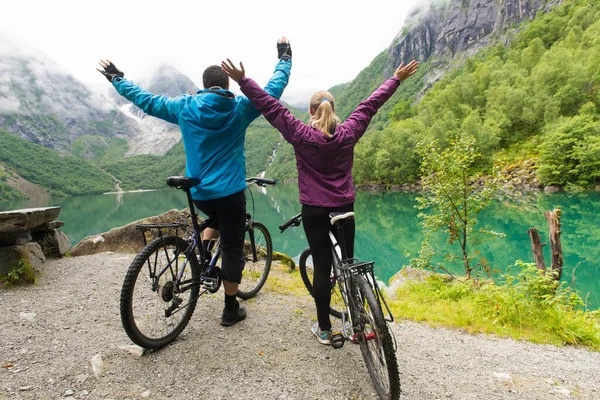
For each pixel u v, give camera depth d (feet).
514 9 467.93
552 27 335.47
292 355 9.05
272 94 9.43
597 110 172.76
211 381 7.82
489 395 8.11
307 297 13.80
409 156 216.95
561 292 16.34
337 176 8.55
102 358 8.33
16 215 13.34
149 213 226.99
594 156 118.62
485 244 60.44
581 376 9.26
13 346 8.63
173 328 9.34
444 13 645.51
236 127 9.36
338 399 7.52
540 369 9.59
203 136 9.10
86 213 259.39
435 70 539.29
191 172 9.38
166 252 8.85
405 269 23.38
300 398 7.46
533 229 22.66
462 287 17.78
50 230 16.94
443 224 26.58
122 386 7.48
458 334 12.08
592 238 61.21
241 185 9.61
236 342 9.47
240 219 9.79
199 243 9.77
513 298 14.14
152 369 8.10
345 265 7.89
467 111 244.22
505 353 10.60
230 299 10.26
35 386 7.29
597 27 252.21
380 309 7.02
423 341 11.16
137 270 8.18
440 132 204.44
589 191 120.98
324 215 8.52
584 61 207.21
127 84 9.84
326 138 8.32
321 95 9.18
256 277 13.70
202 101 9.07
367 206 153.58
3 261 12.96
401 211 127.65
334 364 8.78
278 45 10.62
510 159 168.14
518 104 199.11
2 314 10.25
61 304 11.23
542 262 22.49
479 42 497.05
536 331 12.60
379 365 7.64
